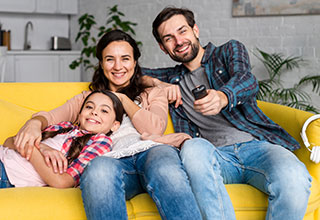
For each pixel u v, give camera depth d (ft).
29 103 6.90
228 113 6.52
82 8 20.66
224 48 6.88
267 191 5.09
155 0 16.34
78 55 20.58
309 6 12.12
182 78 7.18
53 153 5.39
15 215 4.78
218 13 14.39
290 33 12.68
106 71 6.83
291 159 5.12
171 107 7.15
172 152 5.20
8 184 5.56
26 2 19.38
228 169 5.75
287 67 12.48
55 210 4.87
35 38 21.21
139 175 5.46
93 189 4.59
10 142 5.83
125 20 17.84
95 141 5.81
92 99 6.18
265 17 13.21
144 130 6.21
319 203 5.58
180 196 4.60
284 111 6.73
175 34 6.84
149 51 16.75
